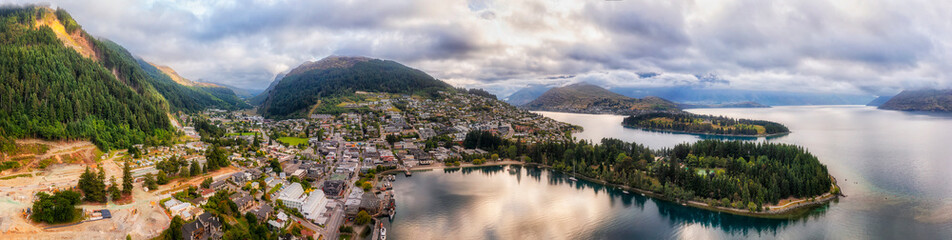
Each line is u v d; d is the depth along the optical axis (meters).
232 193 197.88
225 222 157.62
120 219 152.88
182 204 169.25
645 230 198.38
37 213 142.25
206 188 197.50
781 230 197.75
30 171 199.50
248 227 164.12
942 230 196.00
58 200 145.38
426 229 193.12
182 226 144.38
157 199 175.38
